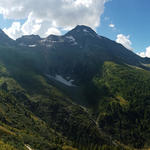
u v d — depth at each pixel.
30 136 166.50
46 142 168.88
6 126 164.50
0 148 105.75
